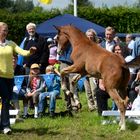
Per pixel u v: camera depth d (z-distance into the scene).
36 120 10.32
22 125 9.64
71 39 9.76
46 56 12.17
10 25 28.84
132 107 10.37
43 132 8.83
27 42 12.23
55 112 11.43
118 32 30.45
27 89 10.97
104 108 10.59
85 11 29.97
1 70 8.30
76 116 10.95
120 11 30.36
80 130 9.03
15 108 10.87
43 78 11.05
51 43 16.17
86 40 9.62
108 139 8.16
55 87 11.03
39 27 20.45
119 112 9.60
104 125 9.58
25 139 8.20
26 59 12.05
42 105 10.84
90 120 10.15
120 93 9.22
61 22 20.38
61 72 9.65
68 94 10.48
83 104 13.39
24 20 29.00
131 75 10.90
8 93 8.48
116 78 8.91
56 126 9.48
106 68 9.01
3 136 8.42
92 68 9.27
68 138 8.23
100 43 12.15
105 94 10.54
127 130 8.94
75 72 9.59
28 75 11.41
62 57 11.42
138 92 10.59
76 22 20.05
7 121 8.56
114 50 11.34
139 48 11.55
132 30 30.53
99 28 19.91
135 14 30.45
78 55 9.51
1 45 8.39
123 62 9.06
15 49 8.56
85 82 12.16
